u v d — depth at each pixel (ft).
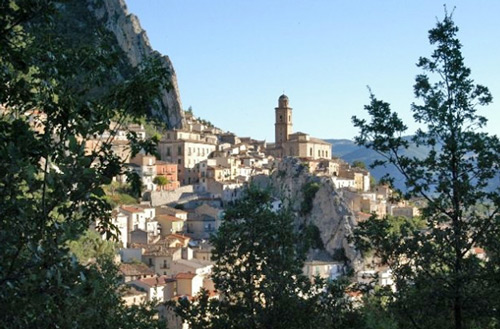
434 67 83.71
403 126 85.05
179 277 345.92
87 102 46.75
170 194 579.07
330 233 435.53
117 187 533.55
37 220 40.34
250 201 106.63
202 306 105.40
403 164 85.46
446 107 81.92
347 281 102.32
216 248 106.01
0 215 38.75
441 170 83.66
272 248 103.30
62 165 38.73
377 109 85.81
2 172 37.09
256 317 100.12
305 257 106.93
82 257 253.85
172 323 212.64
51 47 47.01
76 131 45.65
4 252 38.47
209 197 594.65
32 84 46.34
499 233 79.71
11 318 38.73
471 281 80.79
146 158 604.08
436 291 79.36
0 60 44.60
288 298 99.09
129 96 51.29
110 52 50.88
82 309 52.29
